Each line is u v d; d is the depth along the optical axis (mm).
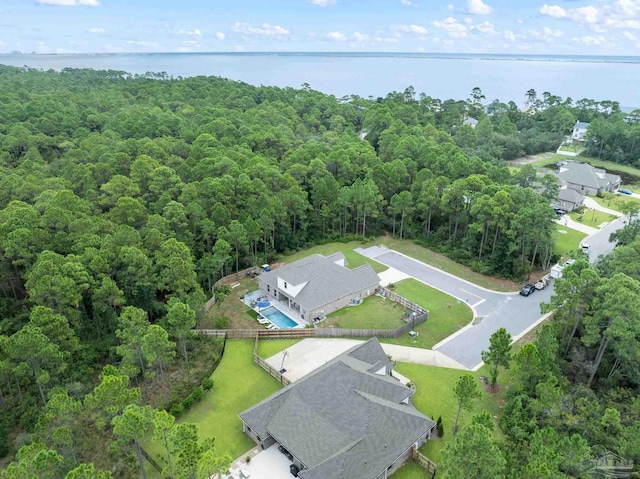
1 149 94000
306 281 59812
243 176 76125
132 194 71250
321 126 141250
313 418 37750
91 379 45875
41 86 165125
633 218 87875
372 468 33438
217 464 29250
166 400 43406
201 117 123500
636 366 44000
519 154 137500
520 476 29812
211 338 53094
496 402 43375
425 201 78875
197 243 67750
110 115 126062
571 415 38469
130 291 53188
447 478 28141
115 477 35250
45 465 27188
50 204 61500
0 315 50156
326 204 82875
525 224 65375
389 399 40312
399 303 61719
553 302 47875
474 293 64688
